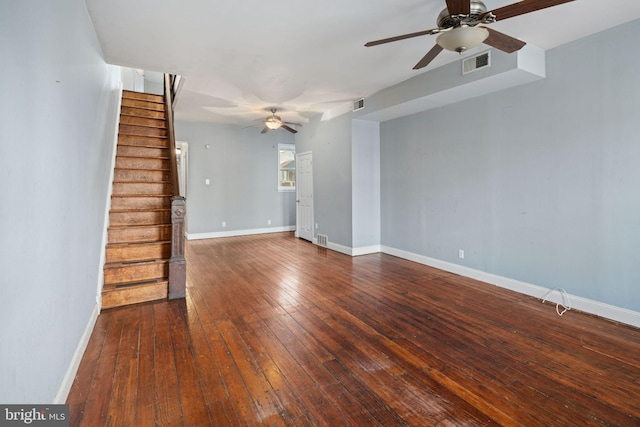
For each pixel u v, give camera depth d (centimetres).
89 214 276
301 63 371
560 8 259
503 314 315
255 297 363
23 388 132
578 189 321
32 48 144
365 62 369
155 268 365
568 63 323
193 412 182
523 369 223
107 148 393
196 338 267
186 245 669
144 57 352
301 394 197
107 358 237
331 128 609
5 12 118
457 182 446
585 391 199
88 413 179
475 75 350
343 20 275
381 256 566
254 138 805
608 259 303
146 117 539
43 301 157
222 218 773
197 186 740
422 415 179
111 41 314
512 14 202
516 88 369
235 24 280
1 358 113
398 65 379
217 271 471
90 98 277
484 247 415
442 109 462
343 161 581
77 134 231
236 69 388
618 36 289
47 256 163
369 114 518
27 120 138
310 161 695
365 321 300
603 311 306
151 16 268
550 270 347
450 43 217
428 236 498
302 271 471
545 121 344
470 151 425
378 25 284
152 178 454
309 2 247
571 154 325
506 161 384
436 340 264
